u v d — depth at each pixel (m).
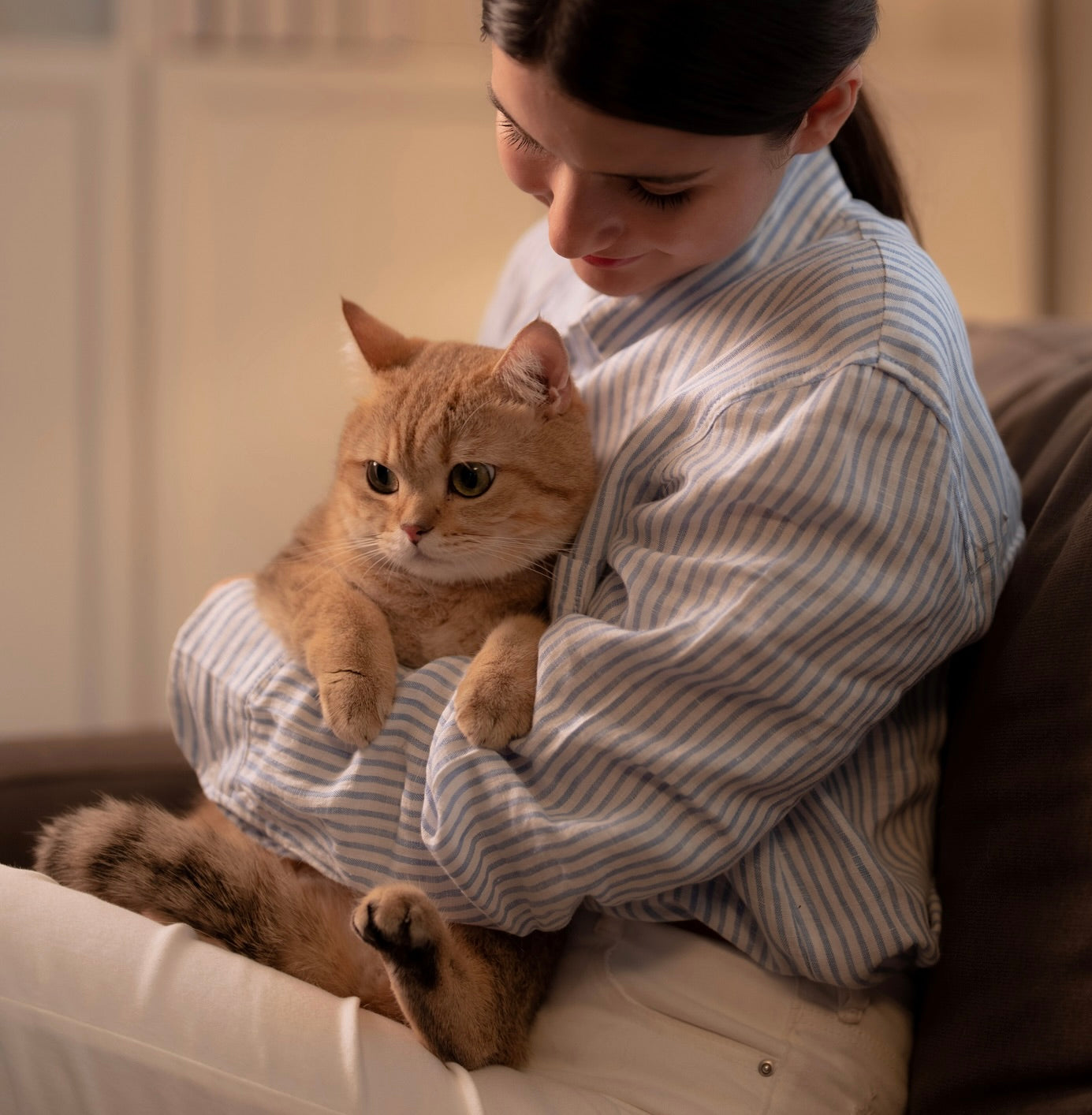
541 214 2.56
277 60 2.46
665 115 0.85
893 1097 0.99
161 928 0.97
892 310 0.97
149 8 2.44
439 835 0.93
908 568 0.92
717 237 1.01
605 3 0.81
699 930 1.05
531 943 1.04
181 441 2.54
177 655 1.19
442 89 2.48
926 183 2.41
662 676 0.93
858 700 0.94
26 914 0.94
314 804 1.02
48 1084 0.88
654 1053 0.97
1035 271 2.63
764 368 0.98
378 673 1.05
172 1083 0.87
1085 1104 0.86
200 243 2.48
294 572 1.23
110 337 2.48
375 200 2.51
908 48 2.59
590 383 1.20
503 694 0.99
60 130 2.42
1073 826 0.94
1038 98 2.59
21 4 2.47
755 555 0.93
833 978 0.96
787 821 1.02
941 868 1.04
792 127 0.94
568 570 1.09
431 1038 0.93
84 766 1.42
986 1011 0.94
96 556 2.55
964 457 1.00
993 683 1.04
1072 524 1.04
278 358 2.54
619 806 0.94
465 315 2.57
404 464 1.19
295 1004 0.93
